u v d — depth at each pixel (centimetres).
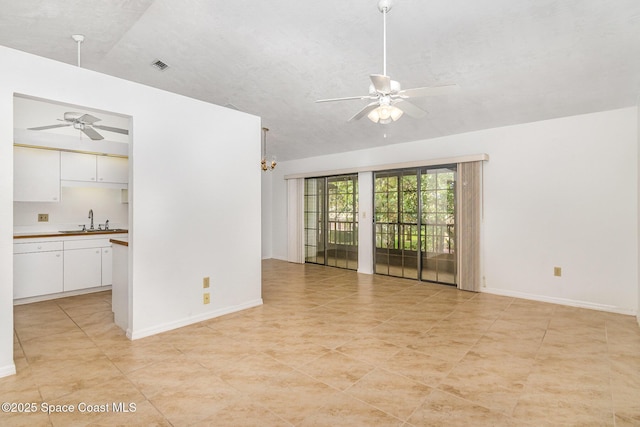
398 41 331
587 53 309
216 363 260
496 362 262
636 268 370
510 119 438
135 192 305
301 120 547
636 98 358
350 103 471
